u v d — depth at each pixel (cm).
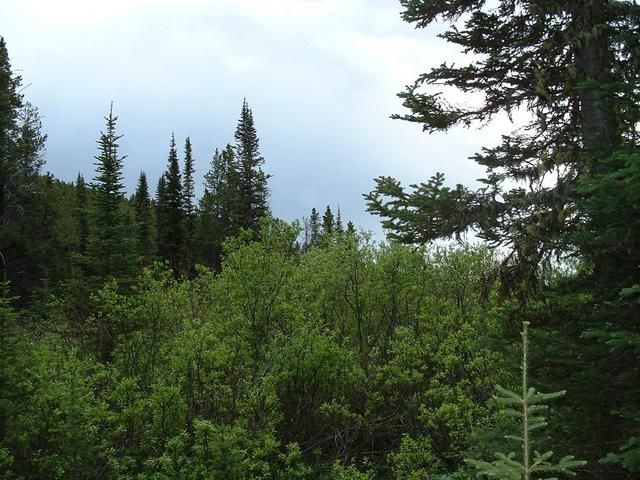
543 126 622
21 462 723
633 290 391
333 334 1016
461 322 1092
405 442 863
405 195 591
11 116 2503
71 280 1939
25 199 2894
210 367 874
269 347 924
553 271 593
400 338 1156
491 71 652
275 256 1026
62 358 862
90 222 2375
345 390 1005
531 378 531
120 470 713
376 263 1218
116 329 1027
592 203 453
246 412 841
